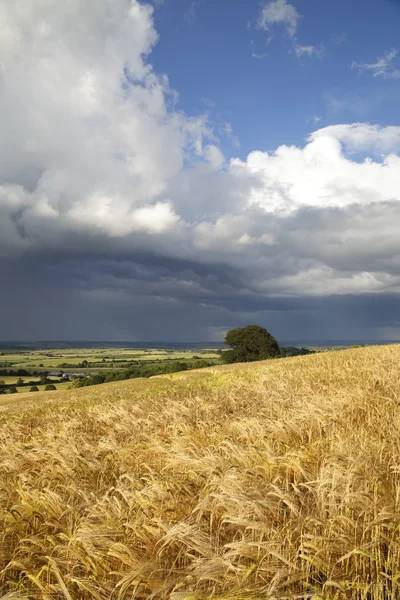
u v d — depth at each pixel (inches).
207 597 141.5
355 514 170.4
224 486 198.4
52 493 230.1
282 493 179.2
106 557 173.5
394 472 188.9
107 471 302.4
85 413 649.6
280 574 137.6
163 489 221.6
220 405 498.9
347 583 136.9
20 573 179.2
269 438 288.7
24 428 599.2
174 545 178.9
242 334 3304.6
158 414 480.7
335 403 355.9
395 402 351.6
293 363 1122.7
